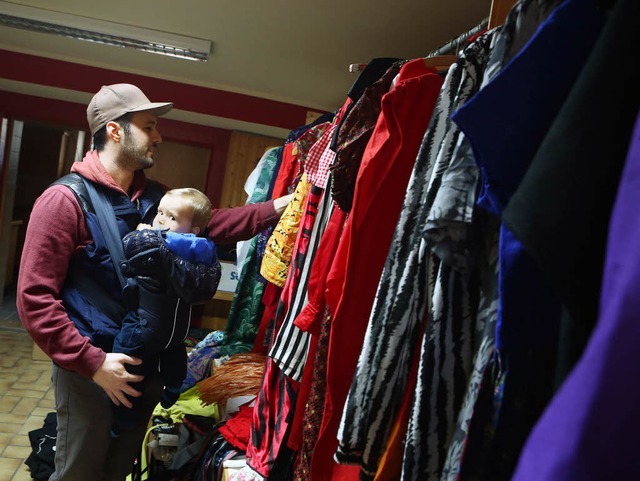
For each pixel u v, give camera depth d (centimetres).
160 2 272
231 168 513
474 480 66
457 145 74
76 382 160
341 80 365
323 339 125
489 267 72
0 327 484
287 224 179
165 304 157
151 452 235
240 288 254
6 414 312
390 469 86
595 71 48
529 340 62
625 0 48
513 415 64
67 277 160
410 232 85
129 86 173
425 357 75
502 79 61
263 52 331
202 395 225
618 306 31
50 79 421
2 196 514
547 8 73
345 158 112
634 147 35
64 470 164
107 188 165
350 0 236
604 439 30
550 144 47
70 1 288
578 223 46
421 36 269
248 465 164
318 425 126
